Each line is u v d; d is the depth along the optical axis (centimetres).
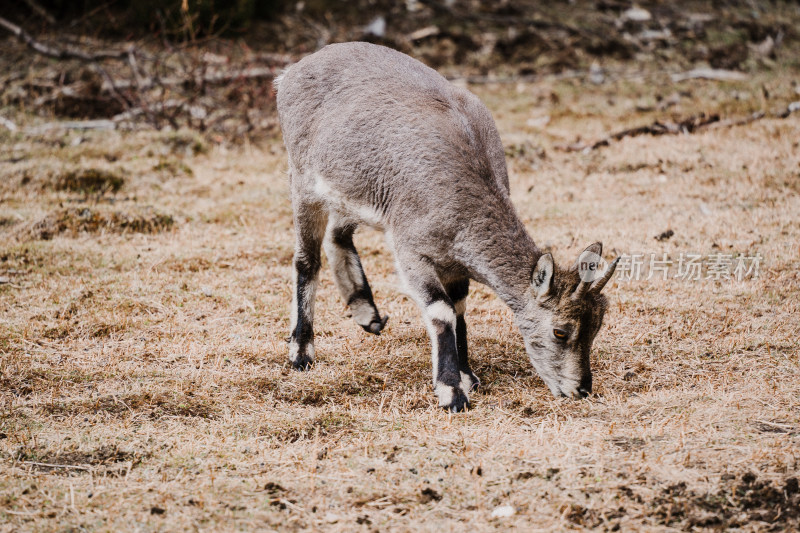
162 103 3259
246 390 1568
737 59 3991
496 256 1493
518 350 1750
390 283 2091
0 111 3353
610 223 2412
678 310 1880
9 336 1753
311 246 1755
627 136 3162
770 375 1565
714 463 1238
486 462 1280
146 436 1385
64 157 2878
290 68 1803
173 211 2541
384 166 1559
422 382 1609
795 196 2506
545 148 3083
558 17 4488
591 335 1455
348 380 1616
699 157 2889
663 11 4562
